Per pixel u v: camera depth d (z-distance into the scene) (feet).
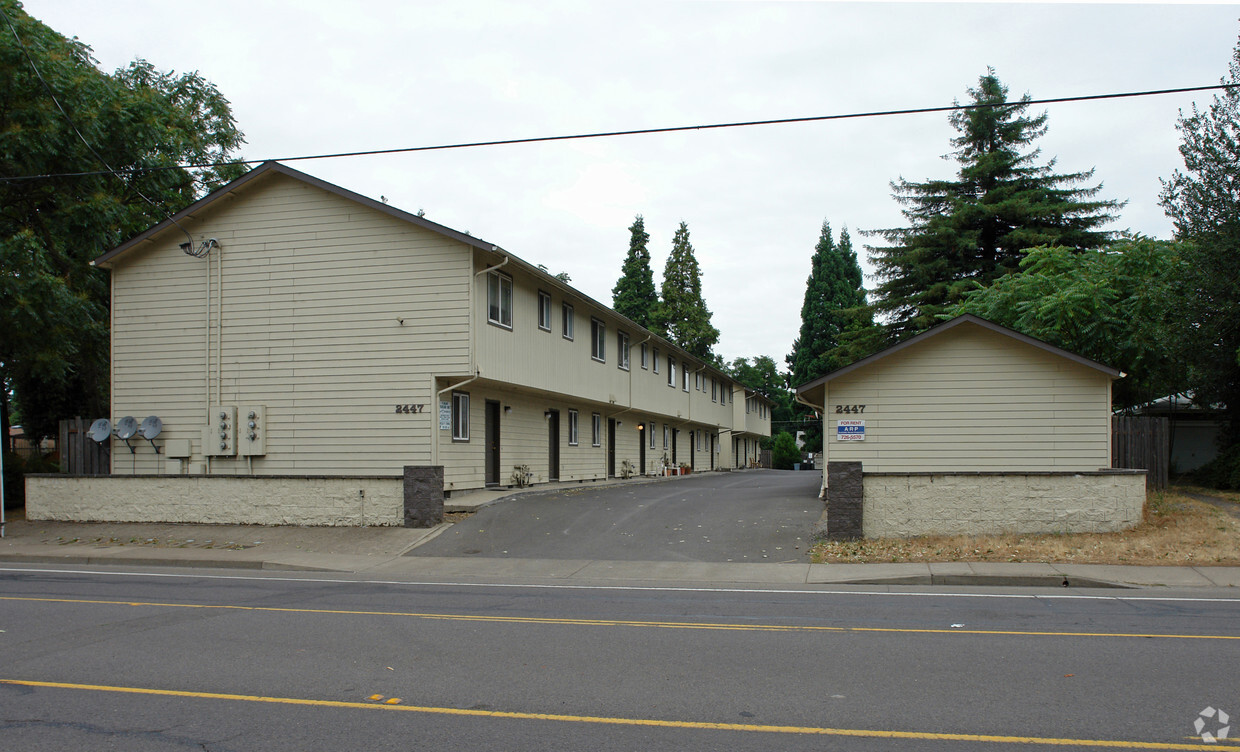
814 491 81.30
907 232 125.39
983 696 20.24
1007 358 62.69
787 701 19.97
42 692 21.03
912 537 49.52
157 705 19.88
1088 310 69.97
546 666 23.38
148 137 74.90
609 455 108.27
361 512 57.11
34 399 106.01
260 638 27.20
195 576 43.50
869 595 35.91
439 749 16.81
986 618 30.30
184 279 71.20
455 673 22.65
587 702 19.98
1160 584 37.88
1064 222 115.03
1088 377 61.62
